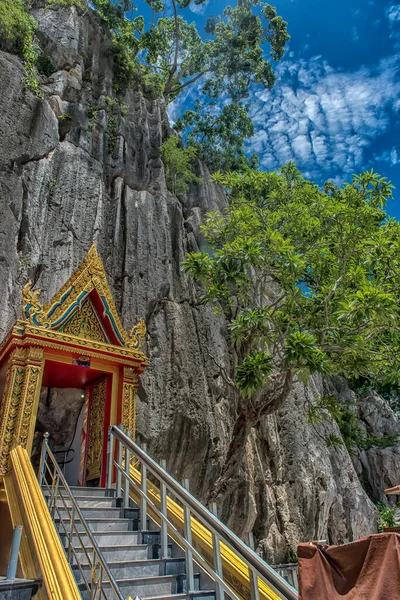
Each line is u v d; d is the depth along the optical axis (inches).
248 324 451.5
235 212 550.0
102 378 376.8
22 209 525.3
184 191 818.2
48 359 325.1
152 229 669.9
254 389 404.2
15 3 650.8
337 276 520.4
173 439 522.0
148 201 694.5
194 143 1008.9
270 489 630.5
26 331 312.3
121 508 263.9
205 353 620.1
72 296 355.6
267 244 492.4
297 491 655.8
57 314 341.7
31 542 182.7
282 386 450.3
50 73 689.0
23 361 311.4
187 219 782.5
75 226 578.6
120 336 374.3
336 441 645.3
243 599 196.2
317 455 724.0
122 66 822.5
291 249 471.8
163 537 229.5
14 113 565.9
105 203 643.5
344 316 414.9
